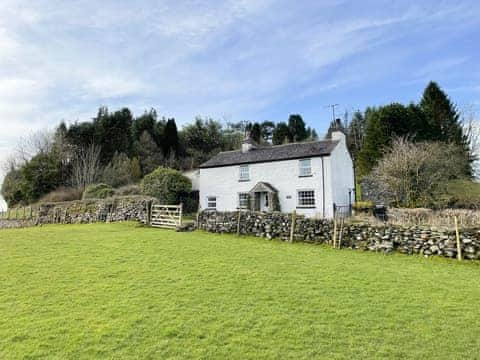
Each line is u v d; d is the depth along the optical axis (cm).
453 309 617
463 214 1455
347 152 2870
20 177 4194
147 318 573
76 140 4544
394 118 3100
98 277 834
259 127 6388
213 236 1546
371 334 512
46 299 675
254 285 767
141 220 2048
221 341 489
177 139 5362
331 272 889
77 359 440
